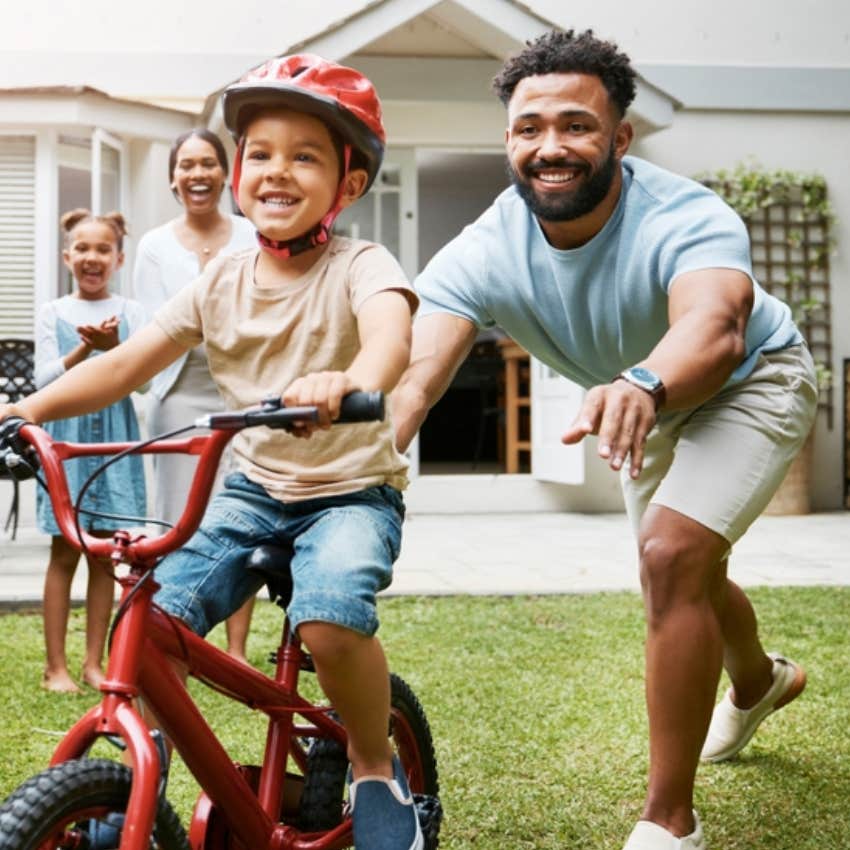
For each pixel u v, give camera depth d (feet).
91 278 14.15
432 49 29.84
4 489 27.53
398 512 7.36
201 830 7.02
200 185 13.93
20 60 30.27
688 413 9.10
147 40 30.83
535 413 31.55
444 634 16.08
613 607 17.93
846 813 9.63
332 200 7.12
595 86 8.27
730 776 10.53
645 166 8.80
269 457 7.25
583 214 8.37
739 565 22.04
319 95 6.82
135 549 6.02
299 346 7.09
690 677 8.07
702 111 32.27
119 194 28.84
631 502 10.20
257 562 7.04
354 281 7.03
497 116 30.83
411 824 7.13
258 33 31.30
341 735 7.77
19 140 27.96
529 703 12.65
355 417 5.52
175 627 6.56
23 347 25.53
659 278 8.43
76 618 17.28
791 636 15.87
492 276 9.14
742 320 7.79
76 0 30.58
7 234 27.99
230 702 12.73
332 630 6.59
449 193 43.96
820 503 32.45
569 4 32.24
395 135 30.50
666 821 8.05
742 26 32.78
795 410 8.82
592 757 10.93
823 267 32.71
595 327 8.99
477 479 31.35
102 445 6.26
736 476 8.40
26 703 12.62
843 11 33.01
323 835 7.34
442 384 8.98
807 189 32.35
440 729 11.74
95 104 27.61
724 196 32.09
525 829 9.23
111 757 11.25
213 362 7.45
